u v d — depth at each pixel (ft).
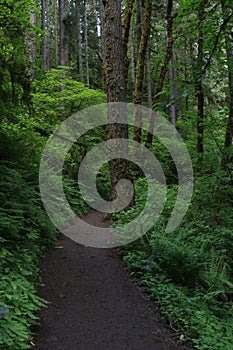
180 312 13.92
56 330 12.10
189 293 15.84
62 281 16.49
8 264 14.87
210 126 29.32
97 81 84.12
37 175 27.73
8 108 28.55
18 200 20.29
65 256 20.34
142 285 16.66
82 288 15.94
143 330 12.75
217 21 27.27
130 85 71.05
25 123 35.29
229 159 26.71
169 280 16.44
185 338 12.43
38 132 40.55
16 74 28.63
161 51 62.23
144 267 17.66
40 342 11.20
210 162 27.45
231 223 23.58
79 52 70.59
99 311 13.89
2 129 28.27
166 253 18.24
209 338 12.31
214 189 25.55
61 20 69.31
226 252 20.62
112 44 26.78
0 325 10.23
